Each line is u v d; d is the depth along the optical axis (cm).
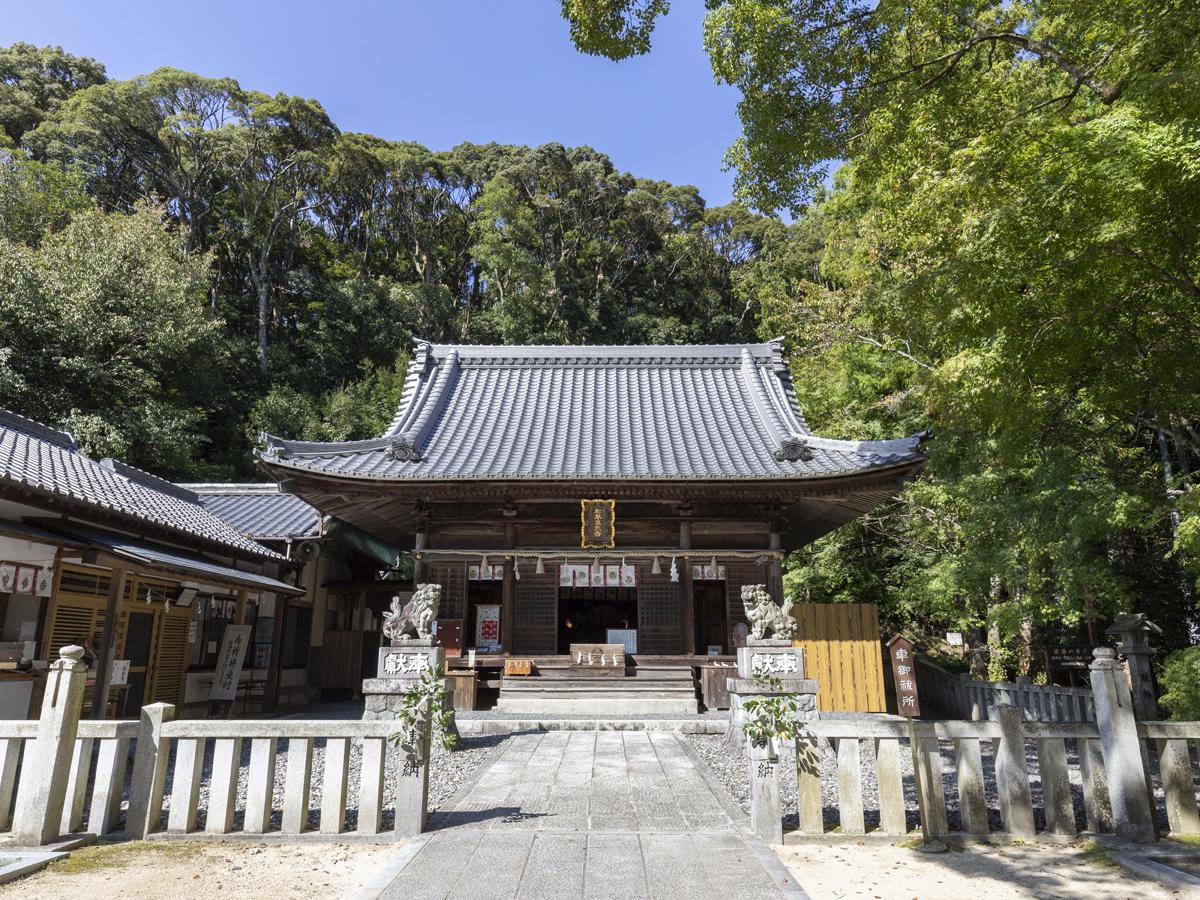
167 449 2261
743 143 886
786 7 796
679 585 1406
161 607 1210
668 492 1323
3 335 2050
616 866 474
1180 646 1395
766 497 1345
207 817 557
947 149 866
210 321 2788
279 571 1616
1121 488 883
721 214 5391
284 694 1627
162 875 471
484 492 1325
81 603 1038
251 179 4309
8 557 909
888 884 456
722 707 1280
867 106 848
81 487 1048
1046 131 666
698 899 418
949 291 668
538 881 446
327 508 1493
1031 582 1088
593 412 1652
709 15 830
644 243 5278
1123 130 553
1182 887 446
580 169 5069
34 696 941
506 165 5219
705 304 5216
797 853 516
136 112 3772
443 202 5456
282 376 3662
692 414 1639
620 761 849
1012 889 448
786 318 2070
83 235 2322
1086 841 533
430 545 1424
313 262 4666
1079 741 570
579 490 1314
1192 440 938
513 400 1717
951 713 1552
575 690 1290
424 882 444
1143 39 573
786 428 1521
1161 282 646
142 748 567
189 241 3922
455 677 1297
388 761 915
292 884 457
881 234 1506
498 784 729
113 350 2312
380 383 3566
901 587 1869
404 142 5572
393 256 5297
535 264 4522
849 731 559
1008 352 687
